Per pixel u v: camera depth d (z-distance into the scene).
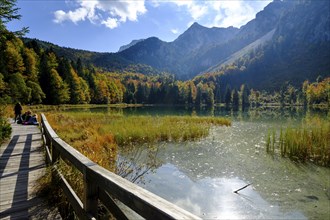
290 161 9.72
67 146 3.56
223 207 5.65
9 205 3.69
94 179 2.21
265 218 5.14
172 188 6.75
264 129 19.70
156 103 109.44
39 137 10.59
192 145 12.98
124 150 11.16
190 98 105.69
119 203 5.39
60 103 60.84
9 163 6.16
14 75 35.53
